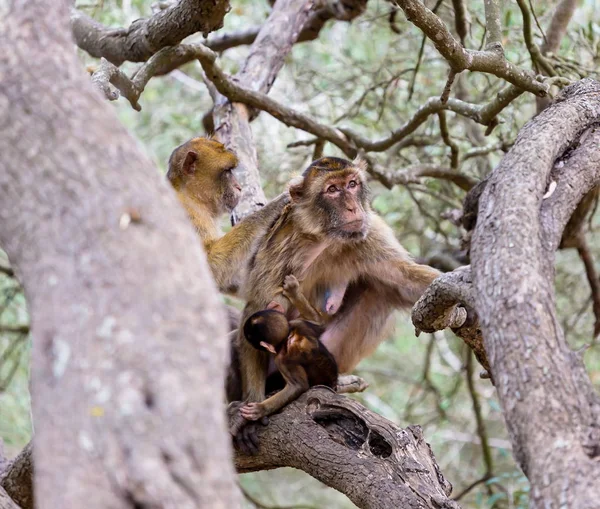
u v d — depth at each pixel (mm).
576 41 17594
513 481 18391
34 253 5066
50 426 4625
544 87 12469
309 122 16406
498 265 6492
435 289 8742
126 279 4859
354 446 9969
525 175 7410
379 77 20016
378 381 27141
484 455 18234
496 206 7086
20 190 5203
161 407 4578
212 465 4617
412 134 18688
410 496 8875
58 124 5297
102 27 15148
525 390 5848
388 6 20094
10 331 19469
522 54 17531
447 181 19797
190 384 4699
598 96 9297
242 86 15781
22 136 5281
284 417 10430
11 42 5570
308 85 21297
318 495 29266
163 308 4840
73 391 4621
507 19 16547
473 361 20531
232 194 14461
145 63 13836
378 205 21219
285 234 12312
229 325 13562
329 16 18609
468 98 19047
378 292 12844
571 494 5383
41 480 4586
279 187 20438
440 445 24562
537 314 6129
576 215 16125
